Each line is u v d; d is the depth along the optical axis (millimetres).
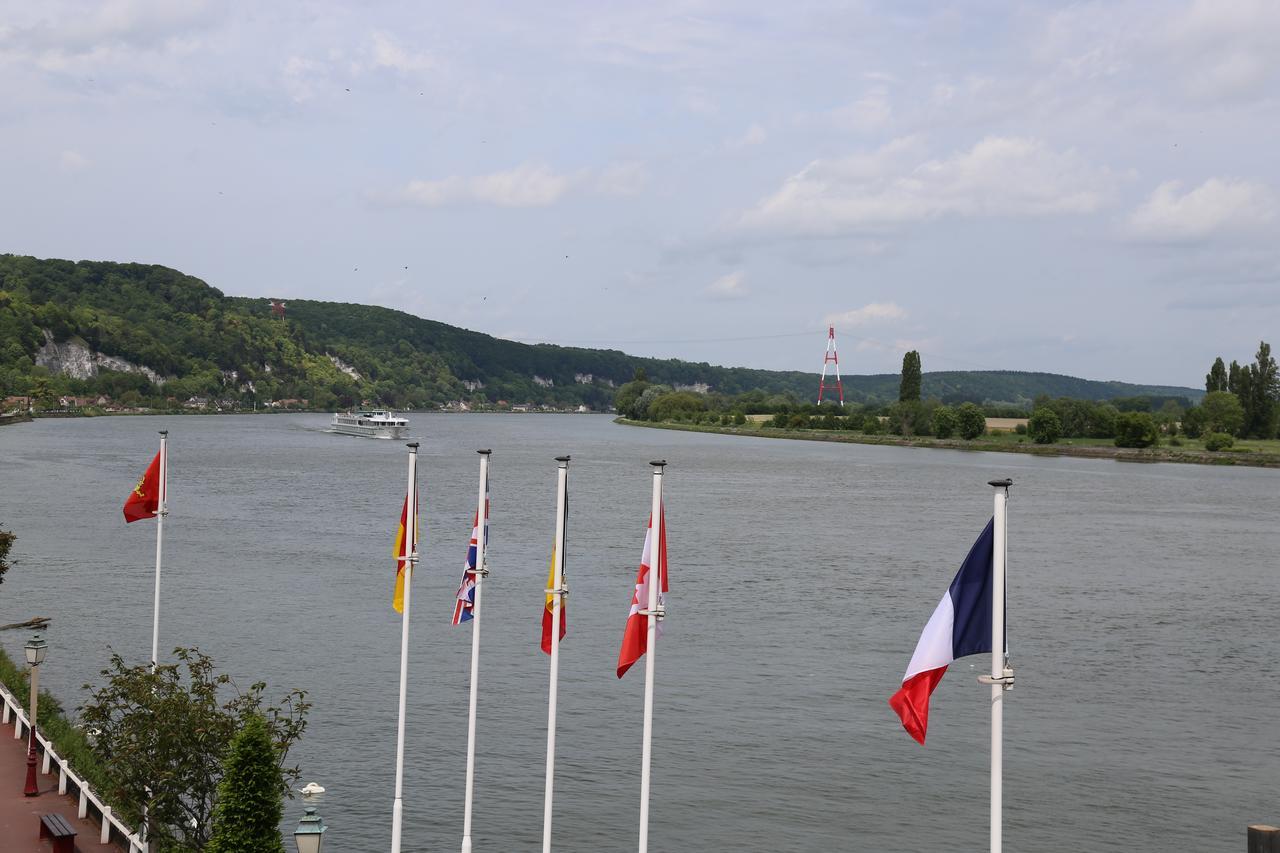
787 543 118688
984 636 23219
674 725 57062
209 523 124562
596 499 161000
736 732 56250
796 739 55469
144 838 34219
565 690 62188
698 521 137125
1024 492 182375
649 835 44969
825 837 45156
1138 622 82438
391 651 69062
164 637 71125
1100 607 87875
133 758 33625
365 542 112188
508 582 91812
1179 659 71875
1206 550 118312
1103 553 115812
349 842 43469
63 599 81500
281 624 75125
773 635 75188
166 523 123812
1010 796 49531
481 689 62000
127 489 156500
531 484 182500
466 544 112375
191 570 94125
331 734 54688
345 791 48219
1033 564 108562
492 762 51625
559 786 49312
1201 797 49750
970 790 50000
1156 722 59438
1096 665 70438
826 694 62500
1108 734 57531
